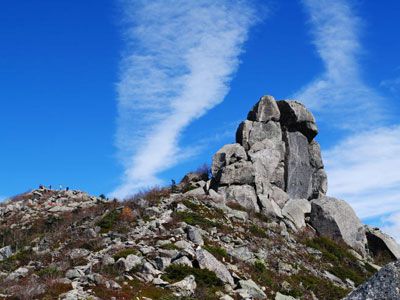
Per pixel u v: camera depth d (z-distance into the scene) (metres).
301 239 38.72
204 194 41.28
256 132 48.03
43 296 21.08
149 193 42.38
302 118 50.03
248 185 42.72
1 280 25.61
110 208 41.12
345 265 37.16
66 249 31.09
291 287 29.02
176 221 33.72
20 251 33.59
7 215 48.88
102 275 23.94
